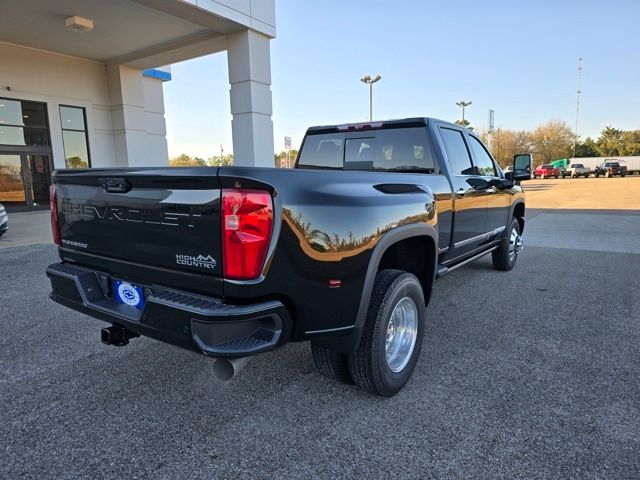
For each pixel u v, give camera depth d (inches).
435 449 93.9
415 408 110.0
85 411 109.4
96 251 107.2
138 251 96.3
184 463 90.2
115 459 91.4
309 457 91.8
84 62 662.5
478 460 90.1
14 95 593.0
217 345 81.1
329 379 125.0
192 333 82.4
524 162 242.4
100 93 687.1
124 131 694.5
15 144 606.5
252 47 484.7
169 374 128.8
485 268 265.6
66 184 113.0
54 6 453.1
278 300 86.0
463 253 180.2
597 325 166.9
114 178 96.8
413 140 165.2
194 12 432.8
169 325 86.1
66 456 92.4
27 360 138.3
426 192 129.3
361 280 98.7
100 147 693.9
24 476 86.3
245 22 467.5
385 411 108.7
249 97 489.7
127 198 95.7
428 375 127.3
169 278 91.2
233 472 87.5
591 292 212.2
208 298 85.4
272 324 85.7
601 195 949.2
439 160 159.3
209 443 96.7
